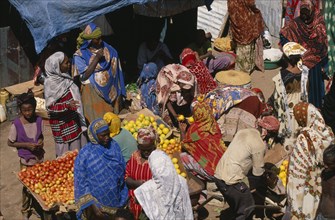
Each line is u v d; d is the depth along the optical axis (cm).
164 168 621
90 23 955
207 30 1348
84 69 955
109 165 702
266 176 771
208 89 991
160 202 627
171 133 896
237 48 1164
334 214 680
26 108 795
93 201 706
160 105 954
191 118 893
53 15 949
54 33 946
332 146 675
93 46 961
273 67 1187
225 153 753
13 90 1063
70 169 800
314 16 1007
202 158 786
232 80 974
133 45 1153
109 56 972
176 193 625
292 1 1173
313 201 716
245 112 854
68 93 862
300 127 744
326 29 1112
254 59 1177
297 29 1011
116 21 1136
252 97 855
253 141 734
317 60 992
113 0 975
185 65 992
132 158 710
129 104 1055
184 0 1094
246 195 745
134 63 1157
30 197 797
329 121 874
